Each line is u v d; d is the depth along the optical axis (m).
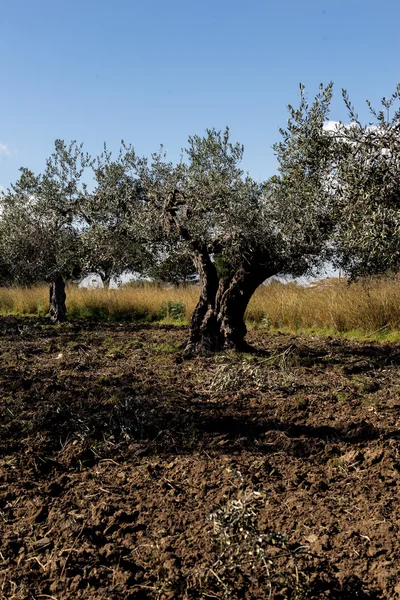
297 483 4.34
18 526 3.96
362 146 5.30
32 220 11.82
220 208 7.80
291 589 3.06
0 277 20.44
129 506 4.12
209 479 4.47
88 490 4.43
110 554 3.49
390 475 4.31
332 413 5.90
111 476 4.68
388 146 5.12
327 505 3.94
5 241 11.83
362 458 4.65
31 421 5.87
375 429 5.20
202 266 9.05
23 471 4.83
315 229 6.76
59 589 3.24
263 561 3.23
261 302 14.40
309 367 8.16
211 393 6.89
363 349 9.79
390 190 5.13
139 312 16.58
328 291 13.63
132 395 6.77
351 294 12.58
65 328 13.77
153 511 4.03
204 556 3.41
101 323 14.98
